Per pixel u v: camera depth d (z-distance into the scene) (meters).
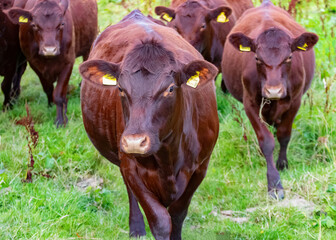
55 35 12.47
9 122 12.23
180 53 6.84
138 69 5.77
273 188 9.38
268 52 9.52
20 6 14.36
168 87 5.77
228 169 10.65
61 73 12.93
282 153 10.58
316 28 15.86
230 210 9.02
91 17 15.14
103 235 7.67
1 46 13.13
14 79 14.05
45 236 7.08
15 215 7.54
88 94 7.85
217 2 14.45
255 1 18.92
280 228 7.91
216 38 13.97
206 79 6.02
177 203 7.19
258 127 9.99
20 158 10.06
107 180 9.80
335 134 11.05
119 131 6.81
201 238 7.86
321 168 9.80
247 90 10.16
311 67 11.07
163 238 6.50
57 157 10.34
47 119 12.81
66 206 8.23
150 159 6.38
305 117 11.59
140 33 7.21
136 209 7.93
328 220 7.91
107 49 7.51
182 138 6.46
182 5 13.59
